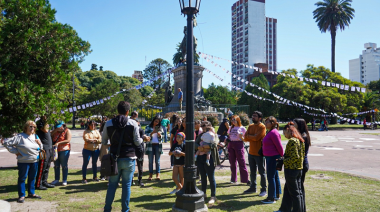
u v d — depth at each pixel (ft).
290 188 15.39
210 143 19.27
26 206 17.94
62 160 23.72
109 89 156.46
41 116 22.58
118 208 17.56
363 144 58.59
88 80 281.54
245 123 98.48
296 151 15.20
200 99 98.73
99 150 26.11
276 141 18.56
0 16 21.57
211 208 17.63
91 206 17.93
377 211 16.85
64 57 24.27
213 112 97.30
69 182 24.93
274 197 18.86
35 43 22.71
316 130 121.80
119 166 14.93
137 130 15.37
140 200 19.43
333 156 41.04
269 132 19.16
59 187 23.06
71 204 18.31
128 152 15.07
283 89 151.94
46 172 22.85
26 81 21.97
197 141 20.30
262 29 457.27
